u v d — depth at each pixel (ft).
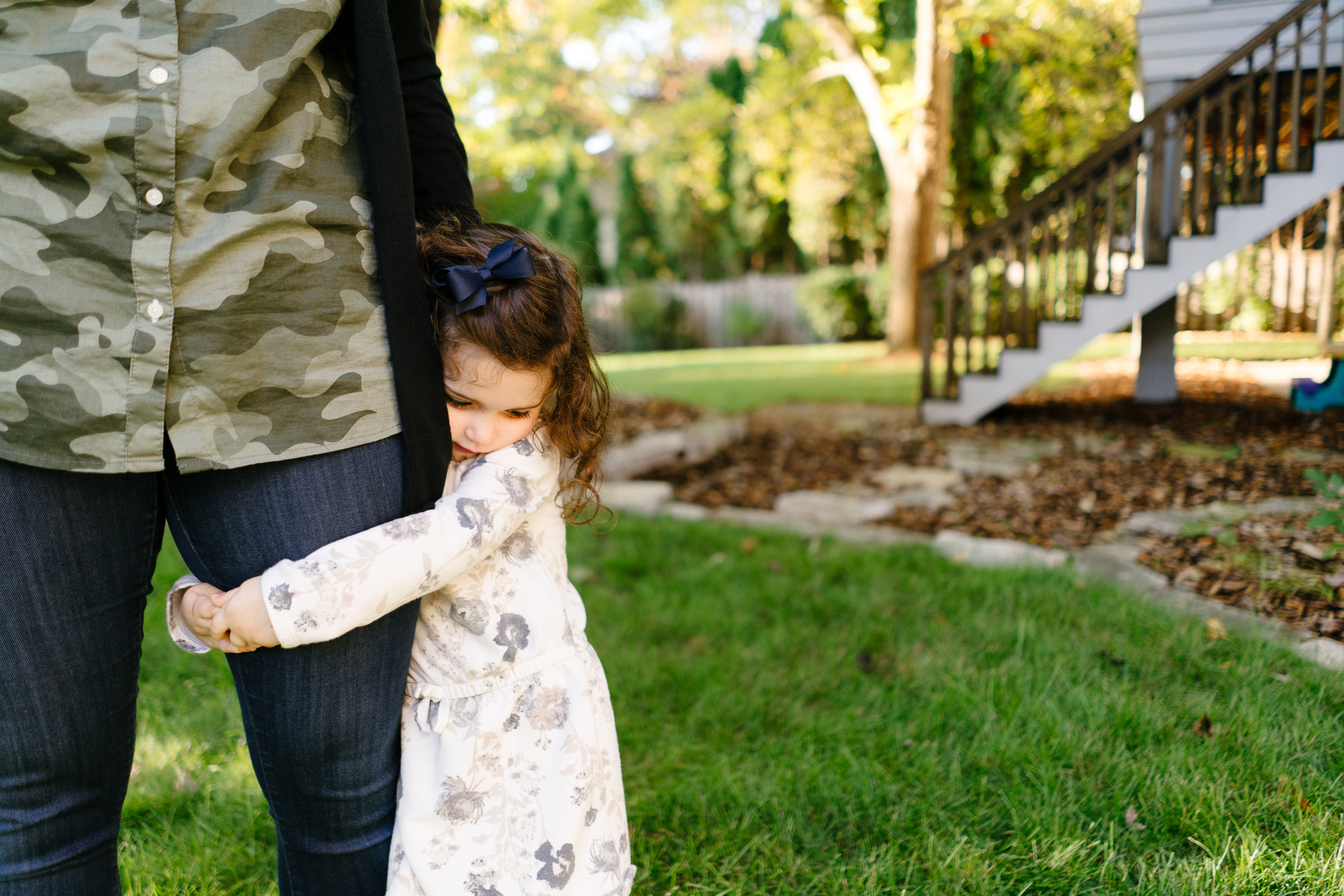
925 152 36.76
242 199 3.17
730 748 7.32
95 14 2.96
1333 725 6.46
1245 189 18.76
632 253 67.21
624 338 59.21
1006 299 21.56
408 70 4.17
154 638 9.00
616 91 48.16
